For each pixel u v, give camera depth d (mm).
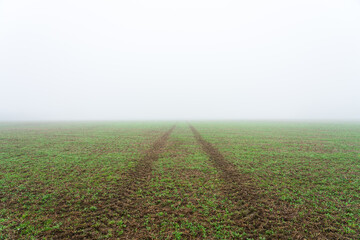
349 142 26828
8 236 7074
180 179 12891
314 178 12977
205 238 7199
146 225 7945
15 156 18406
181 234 7422
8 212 8680
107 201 9812
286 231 7547
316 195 10453
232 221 8180
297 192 10852
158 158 18391
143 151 21375
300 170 14664
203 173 14086
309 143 26250
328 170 14586
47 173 13727
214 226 7910
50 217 8398
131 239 7094
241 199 10078
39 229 7551
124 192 10883
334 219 8289
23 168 14750
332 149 22250
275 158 18266
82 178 12867
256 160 17531
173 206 9375
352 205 9438
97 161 17031
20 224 7793
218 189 11273
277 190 11102
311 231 7551
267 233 7492
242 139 30109
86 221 8180
